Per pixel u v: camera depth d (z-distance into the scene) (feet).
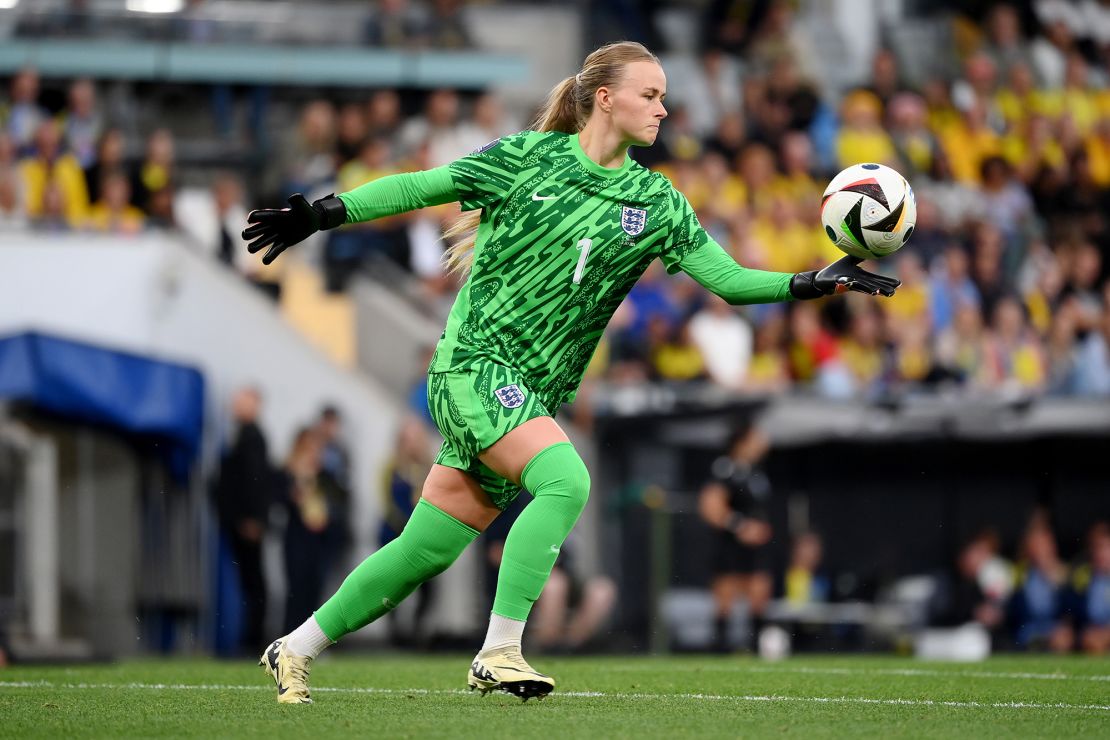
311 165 173.27
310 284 166.71
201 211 170.40
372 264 167.53
